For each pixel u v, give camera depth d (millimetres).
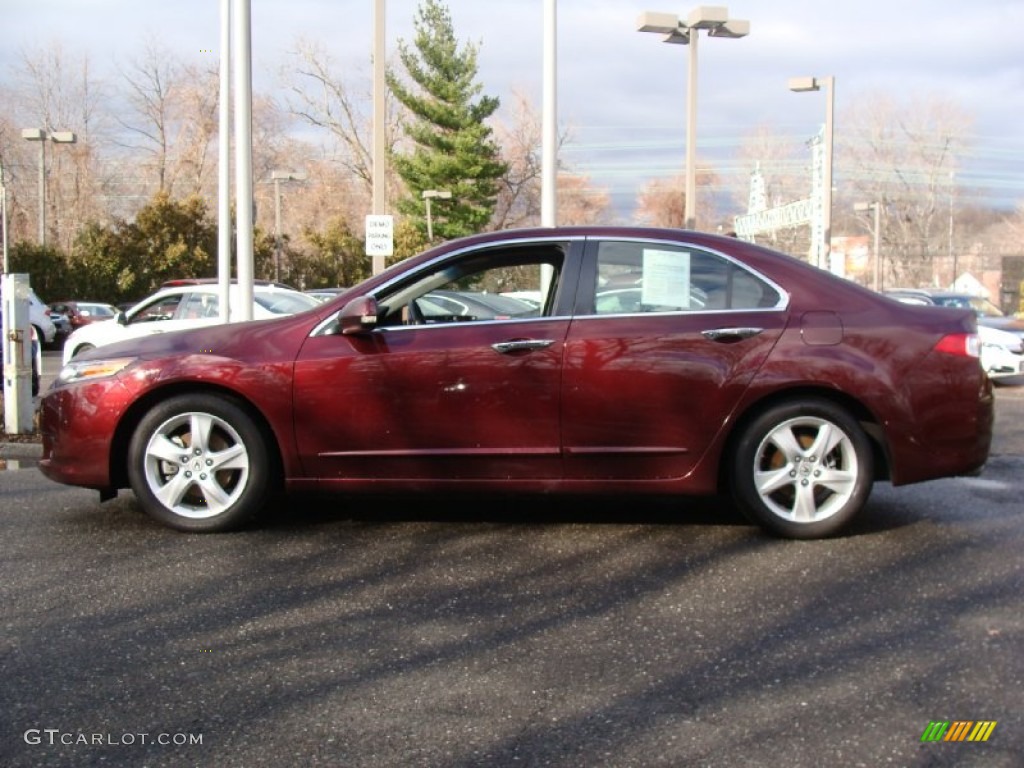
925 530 5426
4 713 3193
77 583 4531
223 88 12664
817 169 25734
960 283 62688
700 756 2893
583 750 2936
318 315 5355
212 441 5363
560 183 63750
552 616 4090
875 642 3773
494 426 5141
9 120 54094
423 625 3992
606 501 6203
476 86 45562
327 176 59812
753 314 5148
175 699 3299
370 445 5207
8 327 8781
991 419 5289
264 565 4816
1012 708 3201
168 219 38250
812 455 5133
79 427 5363
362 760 2885
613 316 5180
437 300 5613
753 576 4605
